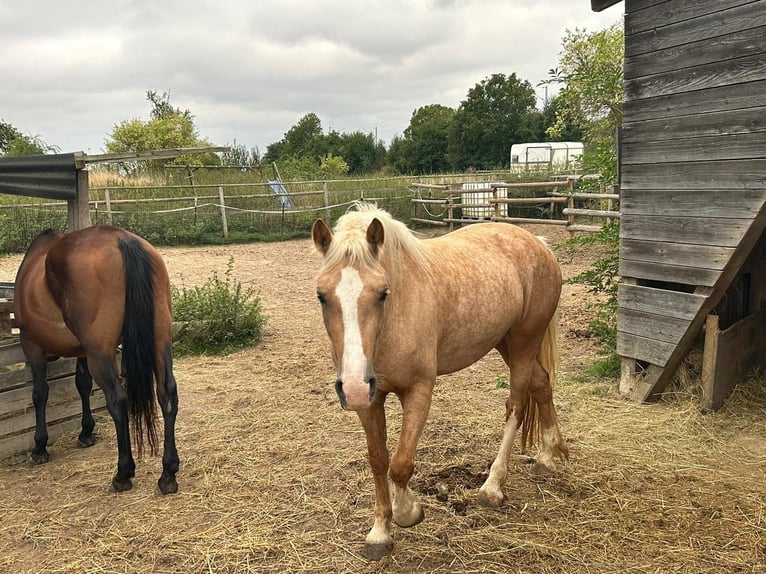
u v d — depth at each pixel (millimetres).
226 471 3852
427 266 2779
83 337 3564
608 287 7289
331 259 2426
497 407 4809
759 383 4824
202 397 5273
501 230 3570
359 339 2307
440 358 2996
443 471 3689
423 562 2820
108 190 15477
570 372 5531
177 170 20797
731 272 4188
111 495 3592
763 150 3781
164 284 3721
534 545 2912
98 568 2867
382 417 2834
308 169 27734
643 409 4648
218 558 2904
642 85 4527
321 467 3842
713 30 3998
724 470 3689
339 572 2771
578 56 13008
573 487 3490
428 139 48188
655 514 3182
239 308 7059
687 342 4500
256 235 16406
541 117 44656
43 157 4336
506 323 3221
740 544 2893
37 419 4070
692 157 4227
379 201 17906
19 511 3418
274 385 5535
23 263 4109
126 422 3621
